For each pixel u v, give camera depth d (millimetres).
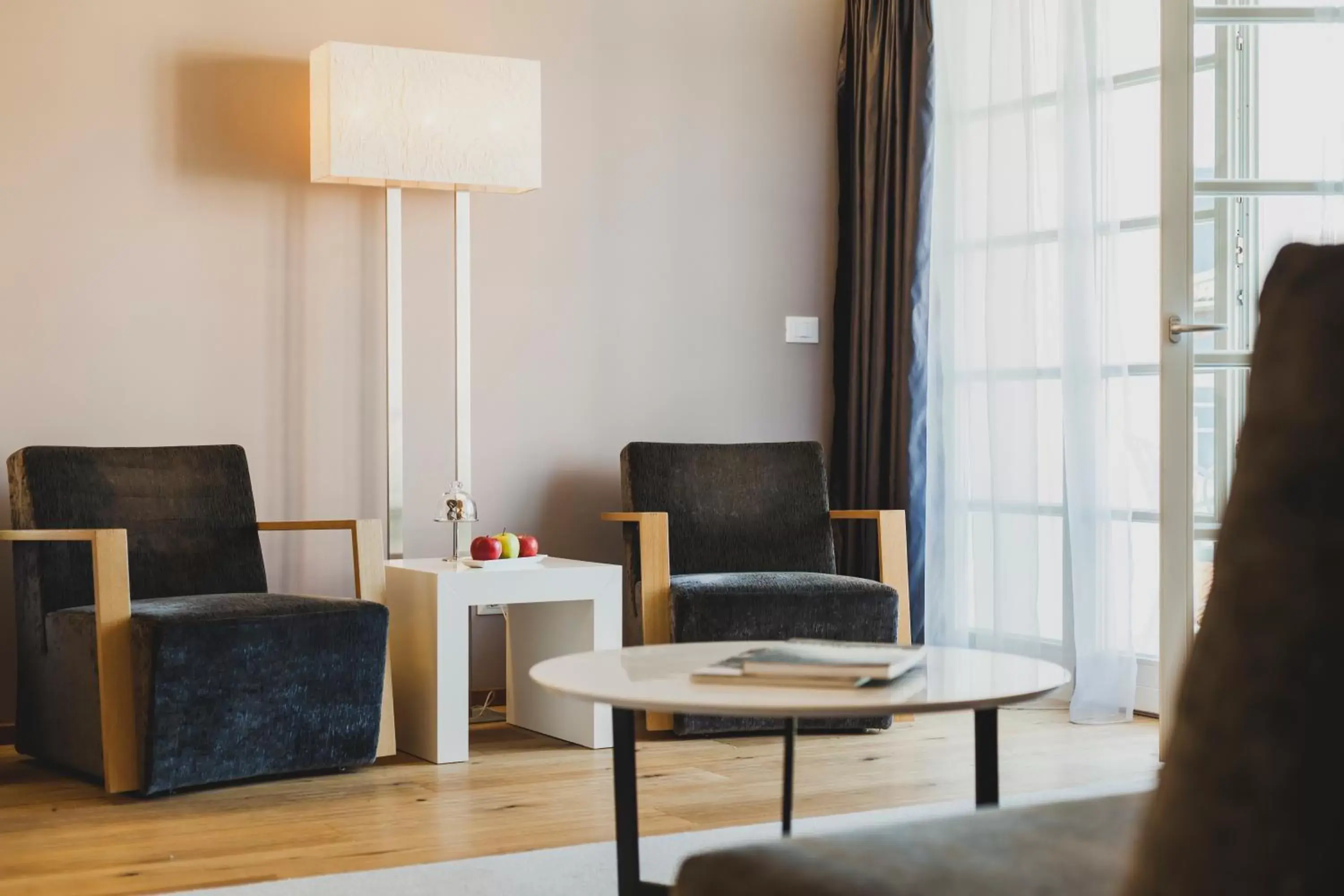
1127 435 3959
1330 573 694
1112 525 3955
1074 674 4156
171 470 3525
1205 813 715
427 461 4164
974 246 4324
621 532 4438
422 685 3449
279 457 3965
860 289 4609
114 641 2992
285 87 3975
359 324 4078
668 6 4527
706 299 4582
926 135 4391
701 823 2762
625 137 4461
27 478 3293
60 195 3693
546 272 4332
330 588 4031
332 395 4043
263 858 2520
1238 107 3275
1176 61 3203
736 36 4641
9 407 3635
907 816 2811
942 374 4410
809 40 4715
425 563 3684
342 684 3188
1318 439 708
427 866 2445
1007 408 4156
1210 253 3279
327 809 2902
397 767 3348
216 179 3887
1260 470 730
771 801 2961
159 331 3814
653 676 1749
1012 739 3678
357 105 3672
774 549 4113
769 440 4680
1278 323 744
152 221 3805
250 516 3607
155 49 3811
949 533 4379
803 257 4711
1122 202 4113
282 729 3102
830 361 4727
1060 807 1192
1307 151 3236
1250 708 707
